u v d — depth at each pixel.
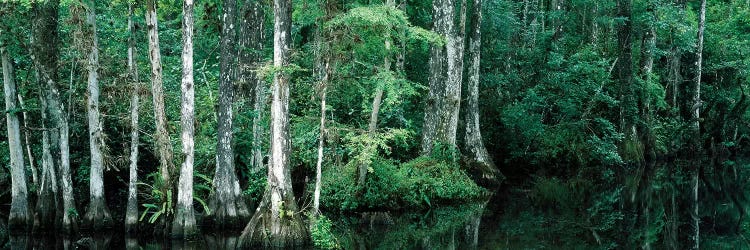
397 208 20.53
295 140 19.38
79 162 20.41
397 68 21.16
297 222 15.36
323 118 16.41
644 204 23.56
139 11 19.08
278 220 15.19
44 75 16.48
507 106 30.12
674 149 35.94
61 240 16.62
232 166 17.08
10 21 16.19
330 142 17.91
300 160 21.69
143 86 16.59
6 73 16.78
